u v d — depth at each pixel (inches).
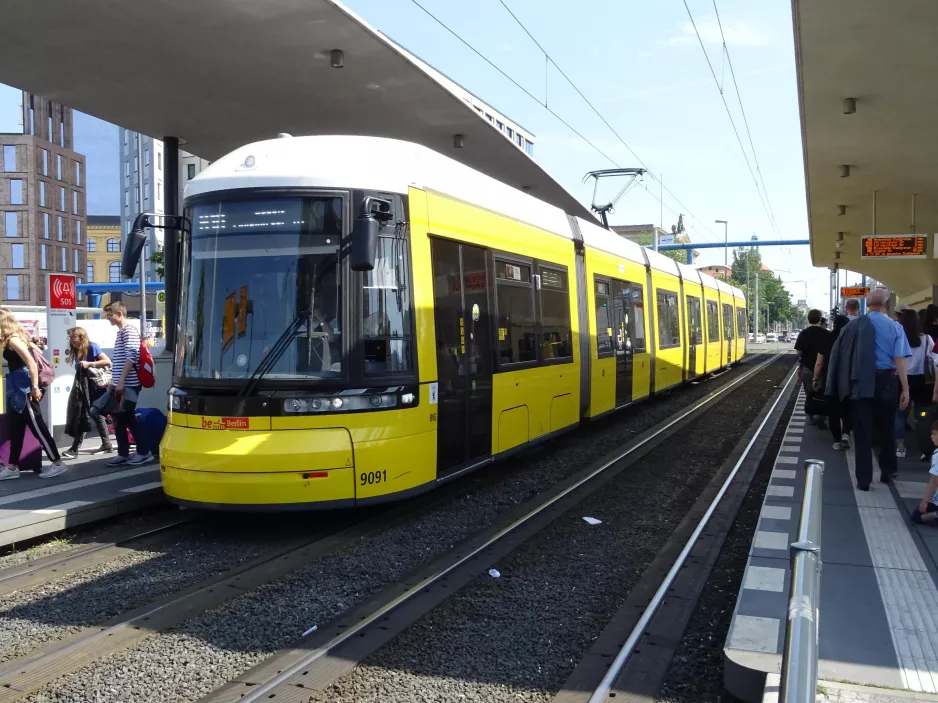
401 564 257.8
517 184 650.8
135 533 296.4
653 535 292.7
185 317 295.6
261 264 286.8
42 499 309.0
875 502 292.7
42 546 278.8
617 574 248.5
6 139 3024.1
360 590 232.8
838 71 428.1
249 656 186.5
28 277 3056.1
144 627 203.6
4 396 364.5
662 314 708.0
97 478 354.3
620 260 581.6
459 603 222.4
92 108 445.1
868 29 370.3
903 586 206.2
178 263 303.9
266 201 288.7
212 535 293.7
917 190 753.0
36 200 3073.3
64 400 477.4
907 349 314.8
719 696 166.1
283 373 277.4
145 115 460.1
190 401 285.3
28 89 413.4
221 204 293.6
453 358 325.7
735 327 1277.1
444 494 360.2
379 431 283.4
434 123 487.5
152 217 309.9
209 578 243.9
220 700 164.1
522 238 403.2
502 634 200.8
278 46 365.1
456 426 326.0
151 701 164.1
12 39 351.9
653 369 663.8
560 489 366.9
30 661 183.0
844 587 205.6
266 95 430.6
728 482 374.3
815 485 162.2
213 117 465.7
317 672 177.5
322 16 335.0
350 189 288.5
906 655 166.1
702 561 257.9
